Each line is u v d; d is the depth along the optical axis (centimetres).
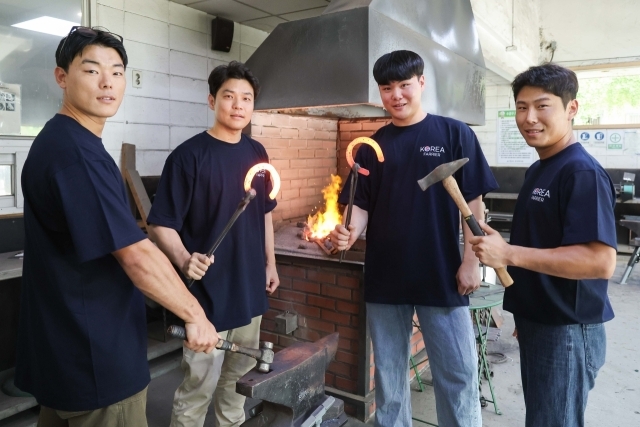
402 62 187
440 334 194
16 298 278
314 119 372
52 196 121
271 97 276
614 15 626
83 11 292
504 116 687
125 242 123
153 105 336
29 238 132
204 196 196
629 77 674
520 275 164
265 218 230
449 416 197
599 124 661
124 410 136
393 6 279
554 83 152
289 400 138
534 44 645
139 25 322
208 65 375
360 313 258
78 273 127
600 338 157
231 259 200
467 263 191
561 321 153
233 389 220
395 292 197
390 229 196
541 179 160
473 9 427
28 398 242
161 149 344
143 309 146
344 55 254
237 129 201
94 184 122
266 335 297
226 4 350
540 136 157
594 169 146
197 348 138
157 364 309
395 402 208
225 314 198
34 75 273
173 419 207
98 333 129
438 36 325
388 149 198
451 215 192
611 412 265
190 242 201
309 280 277
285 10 364
